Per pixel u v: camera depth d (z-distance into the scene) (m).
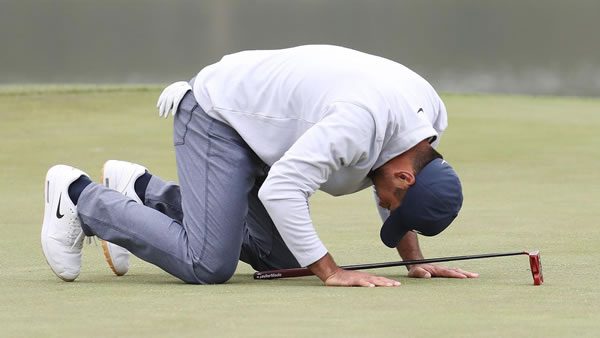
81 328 9.63
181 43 65.00
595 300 10.91
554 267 13.32
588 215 18.22
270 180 11.45
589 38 66.62
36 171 24.03
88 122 31.06
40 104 33.12
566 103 38.94
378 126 11.22
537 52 62.03
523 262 13.88
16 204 19.72
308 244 11.67
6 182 22.59
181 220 13.64
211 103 12.23
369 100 11.30
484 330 9.45
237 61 12.36
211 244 12.12
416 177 11.52
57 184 12.55
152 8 80.38
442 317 9.99
